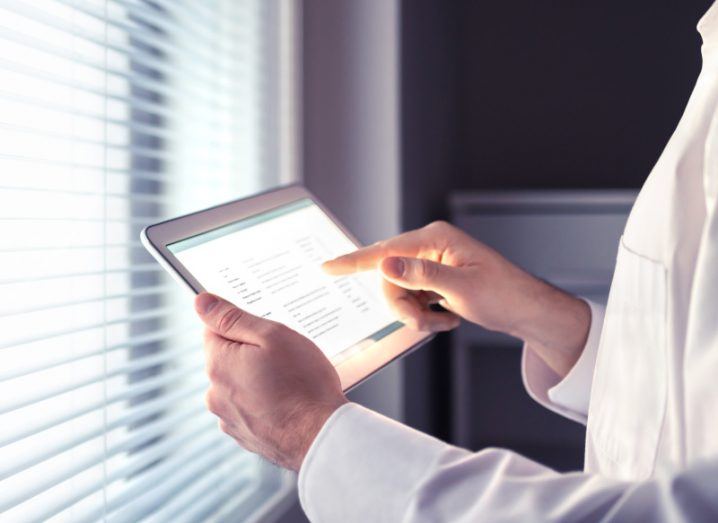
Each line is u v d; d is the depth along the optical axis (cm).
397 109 151
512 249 191
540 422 237
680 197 60
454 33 236
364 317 84
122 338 102
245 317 64
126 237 103
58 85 89
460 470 48
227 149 127
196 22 117
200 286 73
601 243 186
